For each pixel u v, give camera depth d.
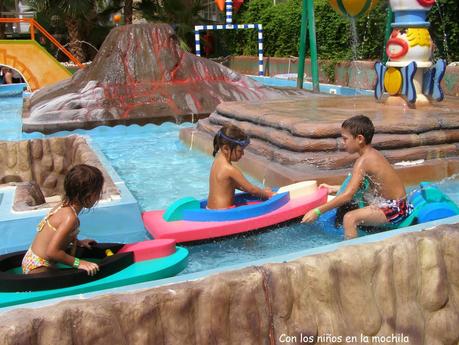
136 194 6.20
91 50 23.50
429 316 3.14
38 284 3.32
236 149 4.79
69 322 2.45
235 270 2.81
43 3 21.08
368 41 14.90
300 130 6.17
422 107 7.75
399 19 7.99
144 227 4.82
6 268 3.62
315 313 2.86
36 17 23.28
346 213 4.60
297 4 18.86
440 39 12.52
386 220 4.53
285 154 6.18
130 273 3.61
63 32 24.36
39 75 16.30
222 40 23.81
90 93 11.43
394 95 8.01
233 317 2.72
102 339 2.48
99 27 23.23
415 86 7.96
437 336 3.12
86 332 2.46
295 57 18.45
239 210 4.61
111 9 23.16
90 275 3.44
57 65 16.38
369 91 13.08
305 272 2.85
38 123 10.29
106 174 5.51
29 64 16.22
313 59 12.47
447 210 4.48
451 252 3.18
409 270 3.08
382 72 8.27
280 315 2.79
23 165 7.02
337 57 15.80
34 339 2.38
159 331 2.59
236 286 2.73
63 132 10.31
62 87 12.53
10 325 2.35
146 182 6.69
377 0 9.55
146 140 9.48
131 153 8.41
